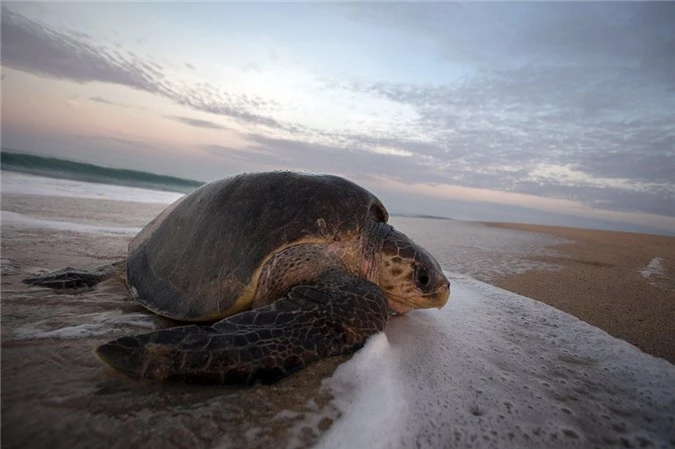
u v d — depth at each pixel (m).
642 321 0.74
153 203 2.52
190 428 0.32
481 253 1.64
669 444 0.36
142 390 0.36
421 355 0.51
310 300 0.49
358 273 0.62
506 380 0.46
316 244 0.57
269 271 0.54
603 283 1.08
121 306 0.64
